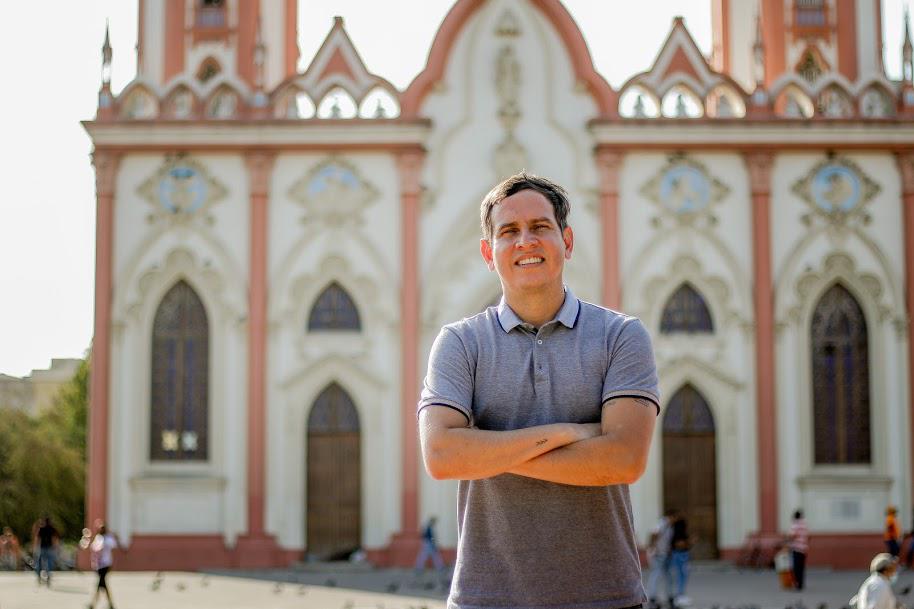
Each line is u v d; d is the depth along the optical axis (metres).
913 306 34.59
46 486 54.00
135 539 33.91
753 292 34.53
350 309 34.66
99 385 34.16
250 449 33.97
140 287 34.47
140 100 35.72
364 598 25.78
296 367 34.31
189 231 34.59
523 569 4.18
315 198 34.66
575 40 35.19
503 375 4.36
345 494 34.19
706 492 34.31
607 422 4.19
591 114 35.16
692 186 34.72
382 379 34.22
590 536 4.21
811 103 35.44
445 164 35.03
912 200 34.69
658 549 24.75
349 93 35.25
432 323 34.53
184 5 41.81
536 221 4.43
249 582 29.97
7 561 42.72
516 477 4.22
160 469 34.22
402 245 34.47
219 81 35.41
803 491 34.28
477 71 35.31
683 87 35.53
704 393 34.47
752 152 34.59
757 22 35.66
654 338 34.50
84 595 27.11
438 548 33.91
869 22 40.94
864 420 34.66
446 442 4.11
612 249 34.50
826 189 34.81
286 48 44.75
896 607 17.94
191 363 34.44
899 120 34.66
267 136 34.53
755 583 29.69
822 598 26.05
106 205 34.53
